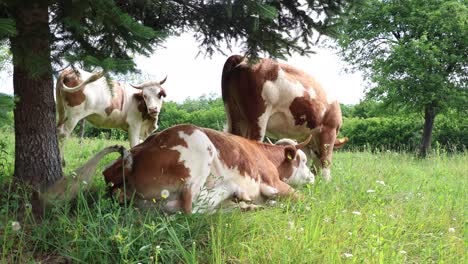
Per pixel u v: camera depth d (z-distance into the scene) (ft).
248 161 18.07
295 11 18.60
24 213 14.53
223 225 14.24
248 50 19.39
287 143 22.97
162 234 13.20
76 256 12.28
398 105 73.72
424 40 68.23
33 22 14.85
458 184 27.61
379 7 73.61
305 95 24.97
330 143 26.66
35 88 16.96
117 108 32.76
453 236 15.24
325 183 22.20
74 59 13.24
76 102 30.01
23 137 16.99
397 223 16.47
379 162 36.19
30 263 11.82
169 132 16.46
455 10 68.74
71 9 13.64
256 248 13.61
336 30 19.08
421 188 24.31
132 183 15.72
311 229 14.03
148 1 16.92
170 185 15.81
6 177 17.61
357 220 15.74
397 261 12.49
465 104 68.33
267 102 24.32
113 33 14.65
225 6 16.93
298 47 19.21
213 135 17.30
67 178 15.01
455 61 69.67
